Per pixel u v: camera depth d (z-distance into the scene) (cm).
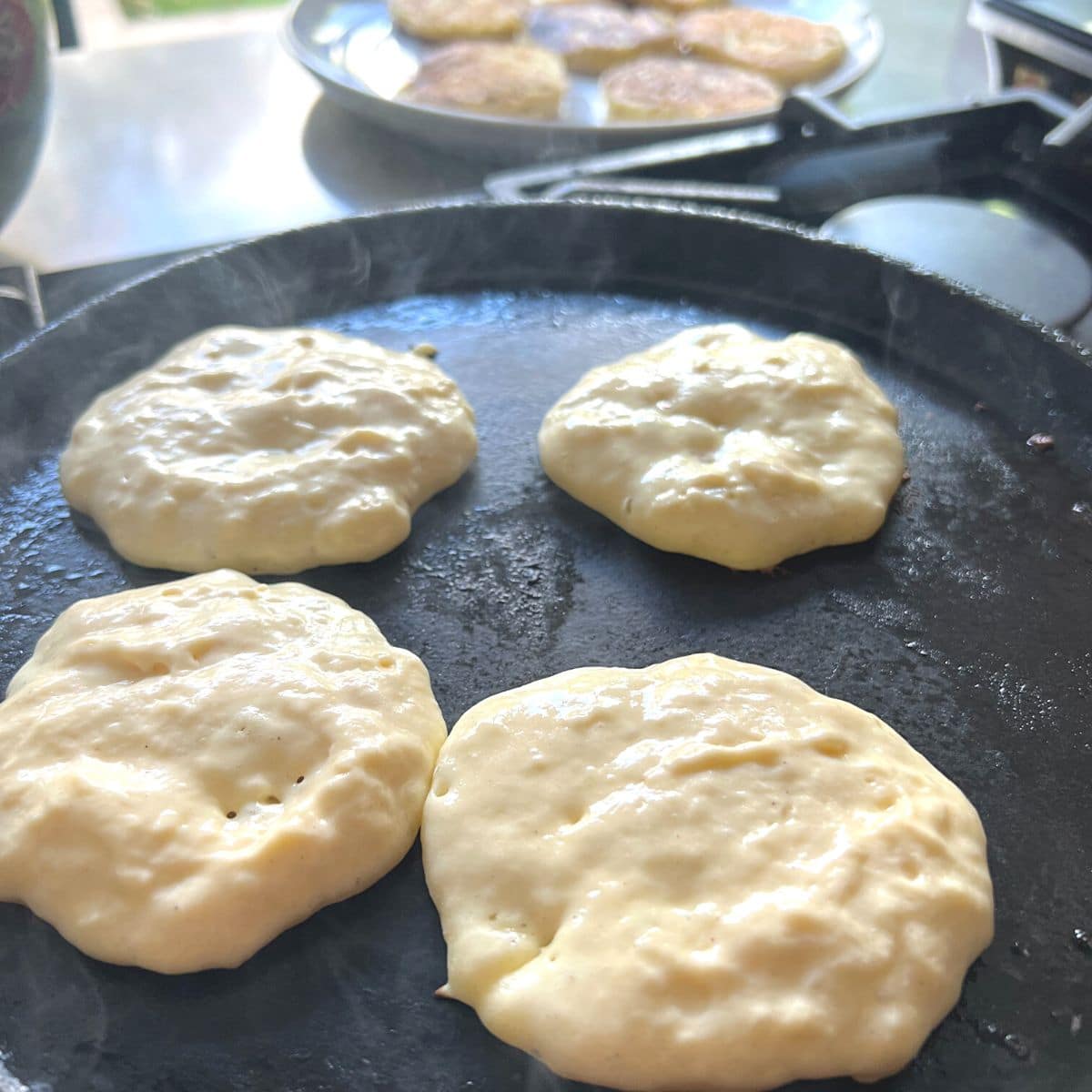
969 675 23
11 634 24
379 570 25
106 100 46
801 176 37
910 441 28
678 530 25
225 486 25
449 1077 18
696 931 18
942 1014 18
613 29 49
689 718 21
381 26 50
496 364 30
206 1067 18
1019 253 32
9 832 19
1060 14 39
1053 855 20
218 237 39
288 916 19
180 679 21
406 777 20
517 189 35
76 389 29
